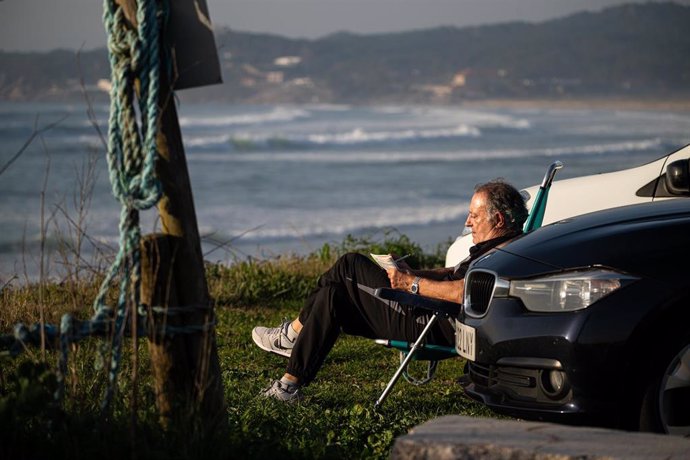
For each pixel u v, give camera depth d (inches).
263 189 2856.8
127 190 220.1
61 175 2893.7
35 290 377.4
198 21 223.6
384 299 314.7
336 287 339.9
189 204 228.2
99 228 1726.1
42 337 223.6
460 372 417.1
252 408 302.2
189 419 227.8
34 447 223.0
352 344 467.5
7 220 2003.0
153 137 213.8
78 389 255.3
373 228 1966.0
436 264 738.8
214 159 3838.6
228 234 1861.5
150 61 214.8
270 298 600.4
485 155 4372.5
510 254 289.0
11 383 282.0
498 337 275.6
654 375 258.5
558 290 267.6
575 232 289.0
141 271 225.5
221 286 602.9
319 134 5182.1
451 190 2896.2
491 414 342.0
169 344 229.6
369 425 303.9
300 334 338.3
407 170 3582.7
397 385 389.4
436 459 187.6
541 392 269.1
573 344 259.4
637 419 260.7
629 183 428.5
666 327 259.3
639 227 276.1
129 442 221.3
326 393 360.2
